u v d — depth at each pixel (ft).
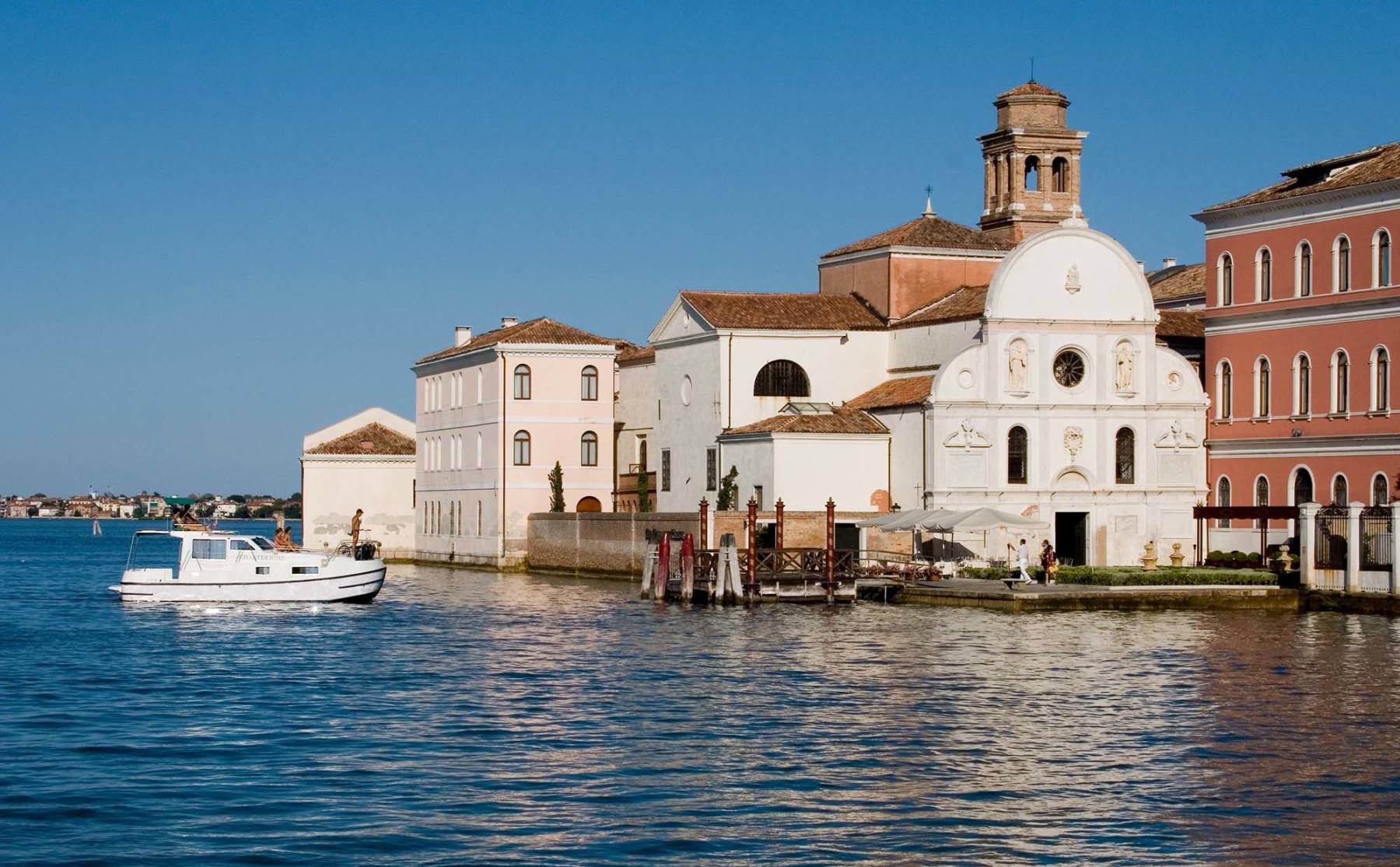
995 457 290.76
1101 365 296.30
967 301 313.32
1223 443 297.74
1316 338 280.31
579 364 373.61
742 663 190.80
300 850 109.50
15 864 106.32
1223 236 299.38
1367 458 270.26
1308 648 201.36
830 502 263.70
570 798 123.03
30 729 150.41
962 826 115.34
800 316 326.03
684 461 333.83
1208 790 125.18
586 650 205.26
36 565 495.82
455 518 398.83
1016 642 208.74
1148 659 191.83
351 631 233.14
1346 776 129.59
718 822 116.37
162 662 197.57
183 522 293.64
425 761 135.44
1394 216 266.36
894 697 165.99
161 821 116.26
